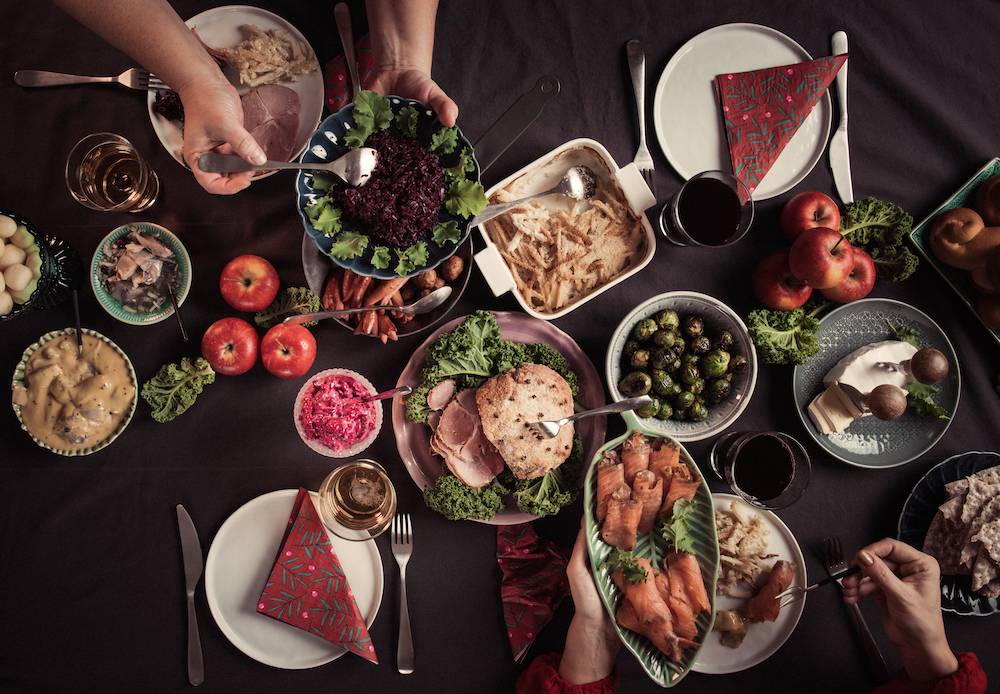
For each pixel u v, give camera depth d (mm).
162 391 2035
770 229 2199
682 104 2186
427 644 2111
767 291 2092
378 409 2041
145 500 2102
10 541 2088
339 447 2016
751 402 2186
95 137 2012
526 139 2160
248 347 1997
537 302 2107
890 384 2043
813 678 2131
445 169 1798
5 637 2082
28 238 1922
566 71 2172
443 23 2146
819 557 2164
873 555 1976
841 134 2193
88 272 2117
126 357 2053
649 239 2025
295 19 2129
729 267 2193
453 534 2117
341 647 2080
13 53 2107
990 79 2205
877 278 2215
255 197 2117
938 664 1980
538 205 2102
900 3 2205
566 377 2029
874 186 2207
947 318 2207
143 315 2068
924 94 2211
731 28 2164
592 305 2160
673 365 2008
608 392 2139
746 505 2115
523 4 2158
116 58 2109
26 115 2111
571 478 2016
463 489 1961
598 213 2080
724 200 2014
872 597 2154
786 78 2129
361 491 2066
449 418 2000
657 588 1931
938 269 2156
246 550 2092
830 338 2158
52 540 2090
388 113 1753
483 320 2004
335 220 1760
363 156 1718
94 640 2090
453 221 1800
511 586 2076
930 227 2150
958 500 2055
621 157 2176
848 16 2201
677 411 2057
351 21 2131
